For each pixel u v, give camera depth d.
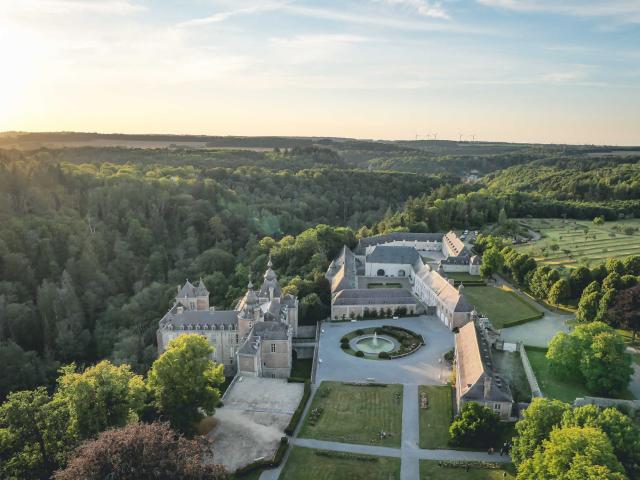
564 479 69.94
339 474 89.44
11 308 183.12
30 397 94.38
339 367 132.50
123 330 186.38
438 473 89.00
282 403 114.94
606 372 110.44
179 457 68.56
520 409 103.31
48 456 88.75
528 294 184.88
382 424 105.00
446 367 131.38
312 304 164.38
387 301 168.88
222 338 146.25
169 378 102.31
